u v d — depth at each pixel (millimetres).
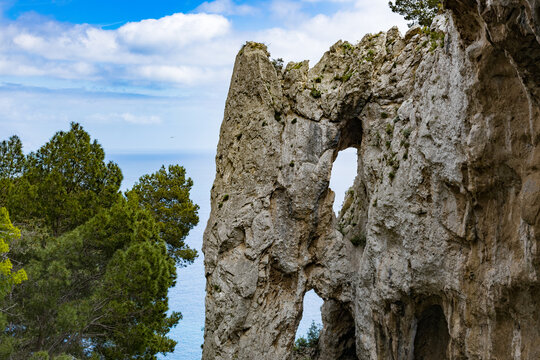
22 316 31578
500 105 19734
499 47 16453
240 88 36156
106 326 35125
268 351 33750
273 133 34812
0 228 28156
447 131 23953
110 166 47781
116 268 34750
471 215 22859
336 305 41188
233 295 34094
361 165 35625
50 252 33312
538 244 18000
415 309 28250
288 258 34375
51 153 43562
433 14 37812
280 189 34625
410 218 27188
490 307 21359
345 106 34250
